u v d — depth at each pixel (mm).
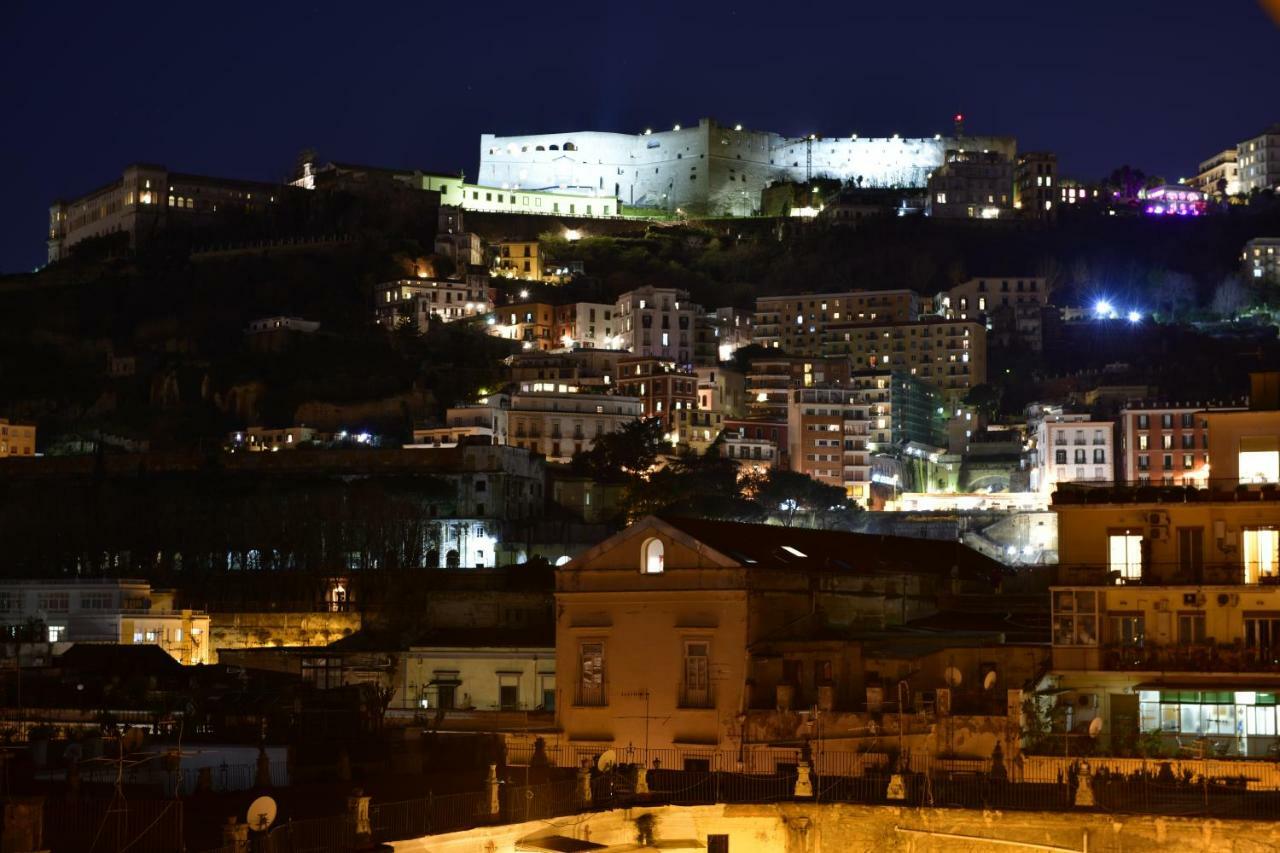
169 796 64250
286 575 188875
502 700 112750
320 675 117688
